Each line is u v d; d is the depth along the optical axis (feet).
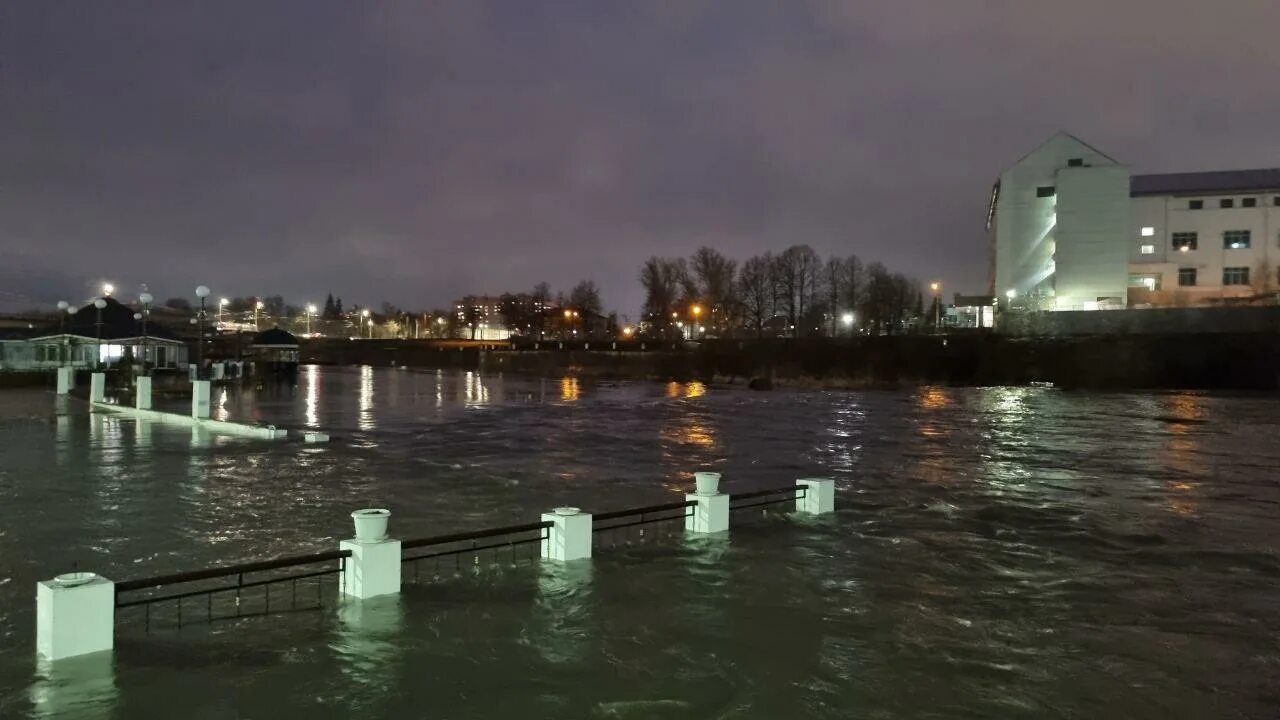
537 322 613.93
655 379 330.54
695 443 110.52
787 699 27.48
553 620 34.60
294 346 350.64
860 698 27.68
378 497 63.31
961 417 156.76
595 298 625.00
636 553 46.11
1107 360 249.14
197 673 28.66
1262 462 92.58
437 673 28.96
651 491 69.87
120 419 120.26
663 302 499.51
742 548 47.70
